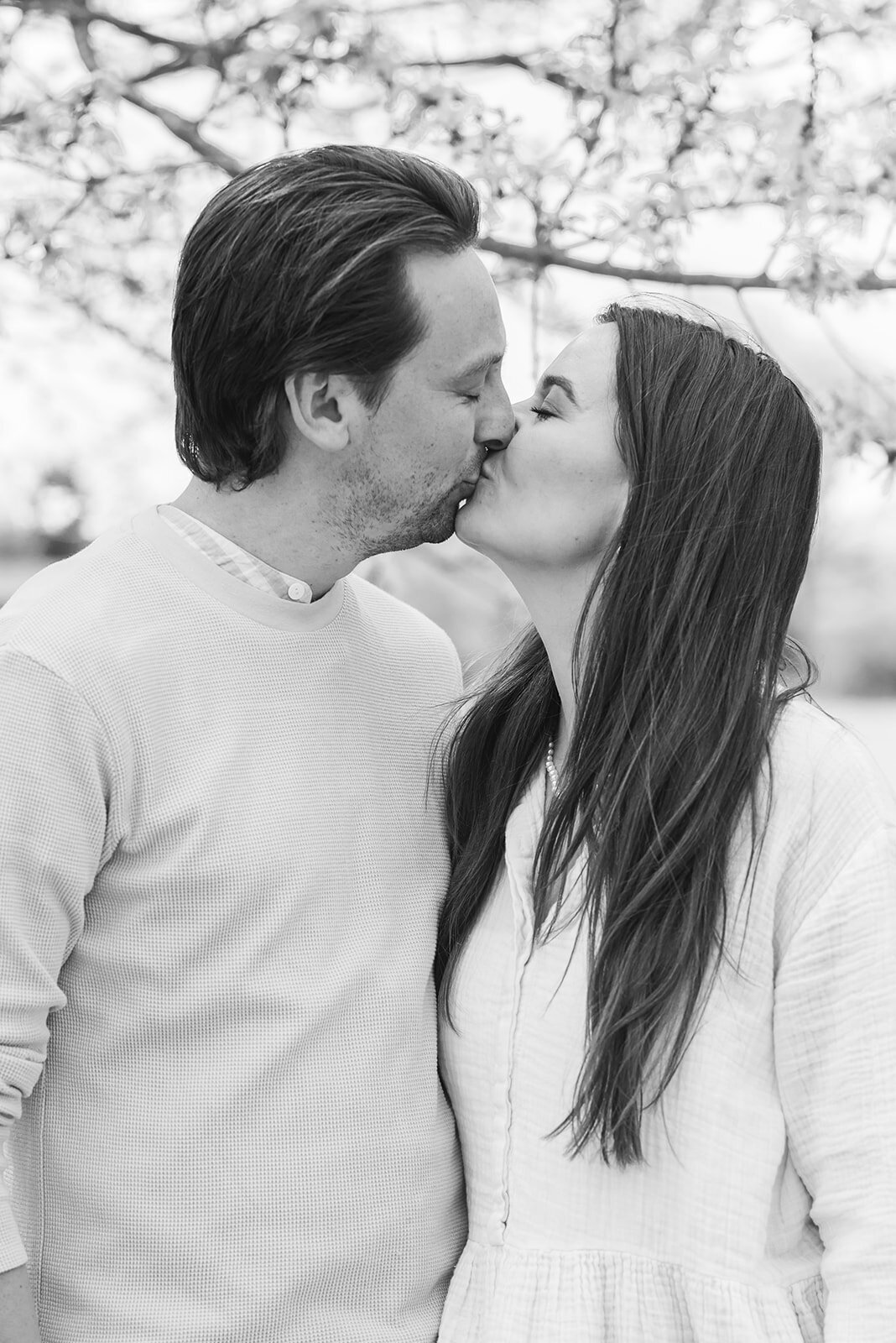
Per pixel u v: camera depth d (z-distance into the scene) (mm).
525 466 1655
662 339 1651
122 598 1626
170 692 1607
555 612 1715
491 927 1715
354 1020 1629
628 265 2422
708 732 1572
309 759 1670
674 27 2355
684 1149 1541
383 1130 1629
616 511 1643
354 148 1627
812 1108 1511
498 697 1813
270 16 2420
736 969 1536
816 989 1500
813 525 1681
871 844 1512
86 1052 1620
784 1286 1542
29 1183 1643
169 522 1693
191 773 1602
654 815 1556
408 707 1817
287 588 1689
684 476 1603
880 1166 1459
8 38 2492
